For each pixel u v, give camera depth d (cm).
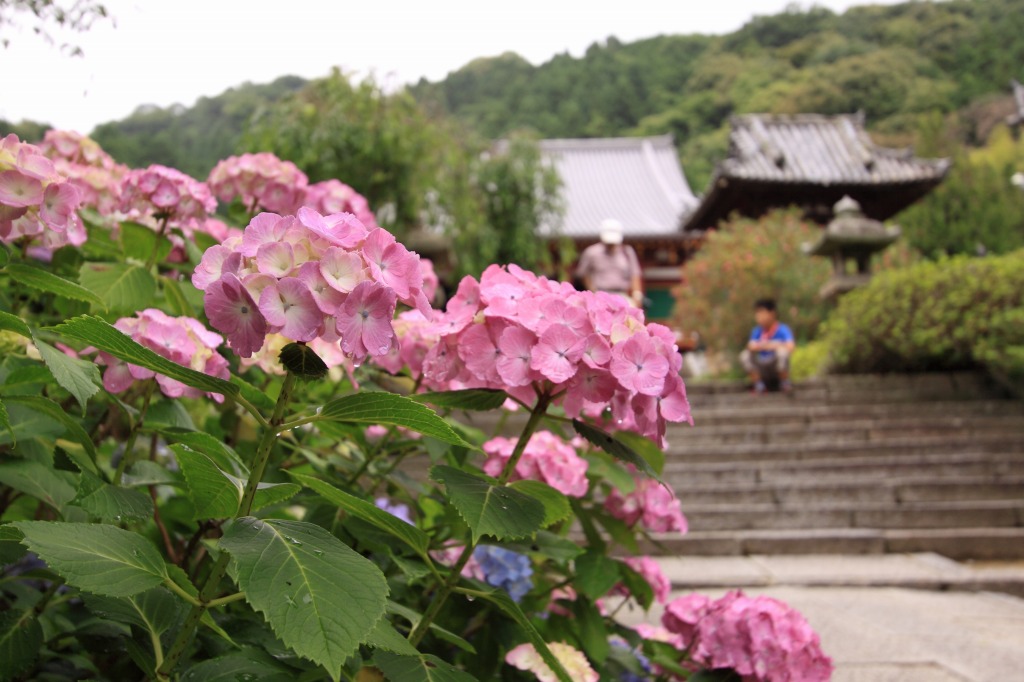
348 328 106
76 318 105
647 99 6688
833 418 970
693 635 211
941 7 7100
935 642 397
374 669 138
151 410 160
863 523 721
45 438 174
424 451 203
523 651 176
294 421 112
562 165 3706
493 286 144
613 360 134
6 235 144
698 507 746
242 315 106
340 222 115
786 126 2941
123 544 106
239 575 98
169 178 196
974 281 1020
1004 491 751
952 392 1030
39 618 153
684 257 3092
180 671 130
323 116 1179
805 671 188
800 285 1434
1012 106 5509
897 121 5850
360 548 173
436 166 1328
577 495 197
